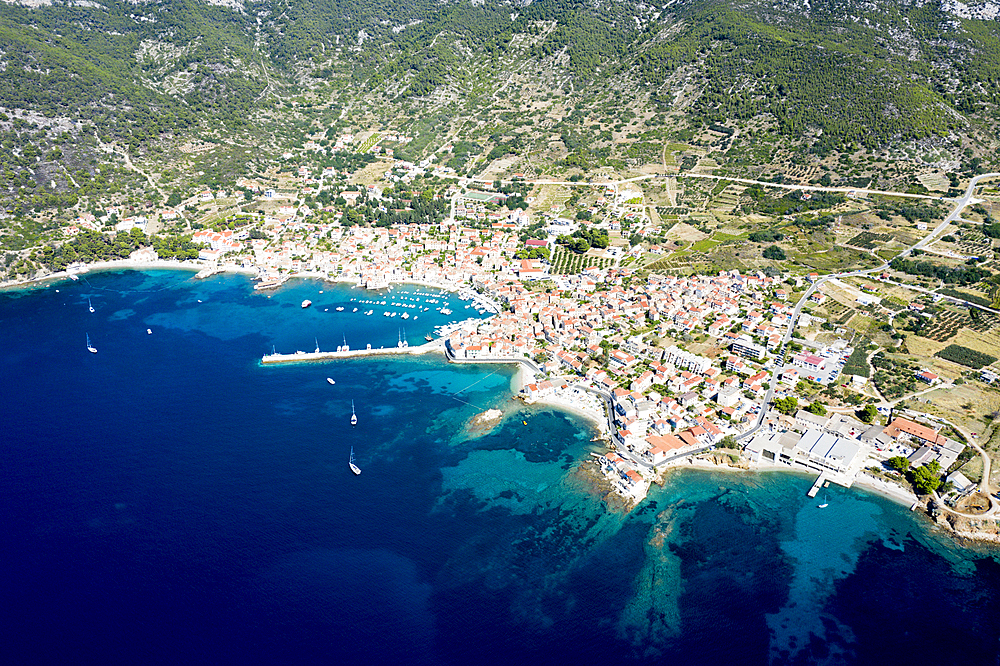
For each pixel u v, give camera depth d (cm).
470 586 16488
